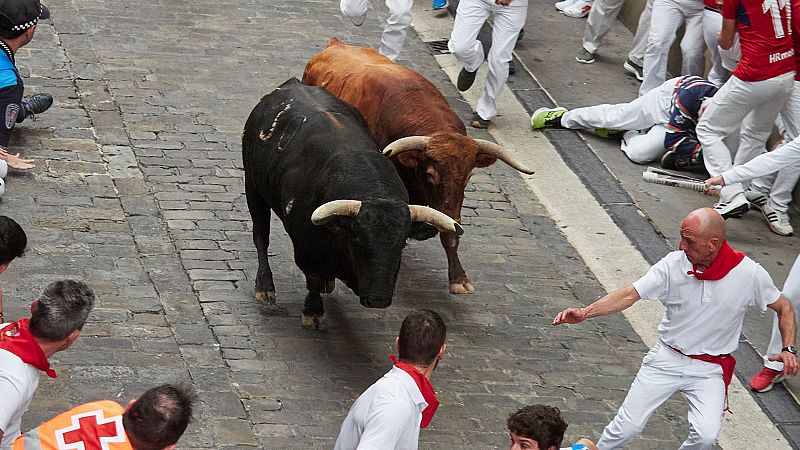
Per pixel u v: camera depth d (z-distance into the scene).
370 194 10.55
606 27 19.64
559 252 14.41
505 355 12.07
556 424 6.96
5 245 7.84
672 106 16.56
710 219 9.22
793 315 9.68
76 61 17.16
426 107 12.50
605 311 9.68
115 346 11.01
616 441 10.01
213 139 15.62
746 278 9.46
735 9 14.63
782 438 11.49
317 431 10.32
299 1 20.97
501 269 13.78
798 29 14.44
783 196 15.50
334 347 11.68
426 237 10.61
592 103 18.50
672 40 17.97
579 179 16.30
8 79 13.31
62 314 6.93
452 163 11.68
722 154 15.45
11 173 13.80
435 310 12.68
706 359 9.71
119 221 13.27
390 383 7.37
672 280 9.57
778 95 14.83
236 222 13.74
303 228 11.04
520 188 15.82
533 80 19.14
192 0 20.28
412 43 19.92
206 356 11.15
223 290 12.33
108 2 19.53
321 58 14.06
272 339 11.62
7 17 13.05
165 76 17.19
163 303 11.88
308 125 11.59
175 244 13.03
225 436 10.01
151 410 6.03
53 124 15.22
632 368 12.23
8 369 6.85
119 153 14.83
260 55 18.44
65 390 10.22
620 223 15.28
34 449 6.04
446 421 10.79
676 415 11.60
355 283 10.98
